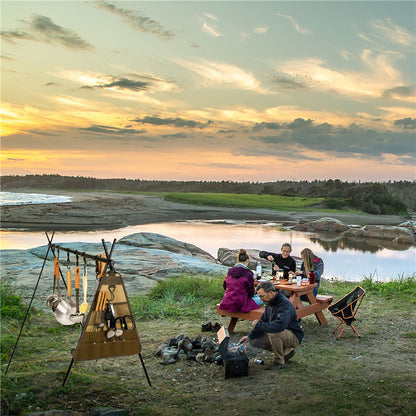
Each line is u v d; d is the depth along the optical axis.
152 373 5.15
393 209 93.56
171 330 7.39
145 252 15.96
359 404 4.12
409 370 5.26
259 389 4.62
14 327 6.79
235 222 46.94
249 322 8.15
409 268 19.03
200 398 4.35
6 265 12.95
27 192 130.50
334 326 7.75
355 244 29.89
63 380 4.41
